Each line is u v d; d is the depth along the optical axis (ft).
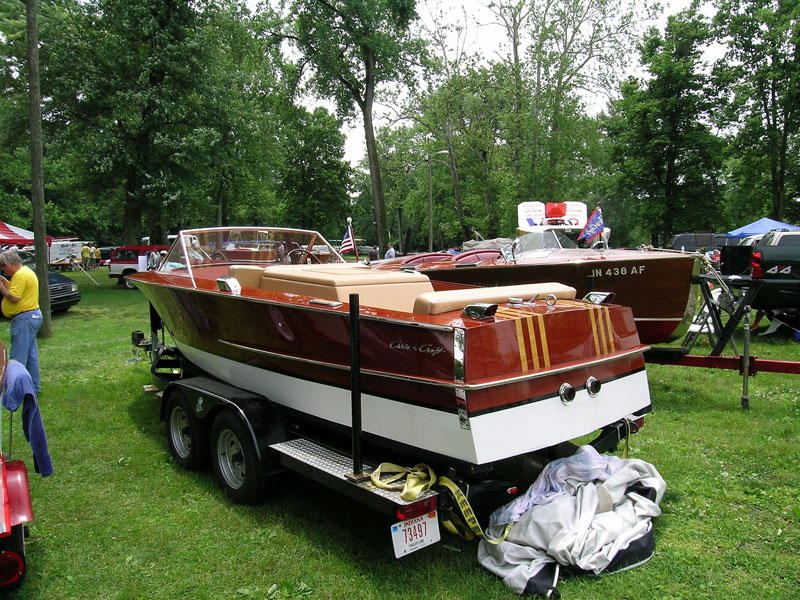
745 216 127.85
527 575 9.55
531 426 10.23
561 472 11.45
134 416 19.45
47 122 66.39
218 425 13.43
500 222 86.28
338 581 10.04
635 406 12.84
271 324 13.00
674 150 86.07
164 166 71.31
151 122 67.51
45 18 46.60
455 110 87.76
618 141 93.81
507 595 9.46
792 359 26.08
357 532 11.73
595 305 12.31
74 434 17.76
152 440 17.26
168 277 17.69
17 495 9.52
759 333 33.47
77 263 120.98
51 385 23.32
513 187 79.66
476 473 9.53
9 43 34.76
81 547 11.27
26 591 9.87
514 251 25.08
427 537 9.69
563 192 82.43
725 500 12.98
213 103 68.95
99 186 76.69
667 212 87.92
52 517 12.50
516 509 10.65
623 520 10.73
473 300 11.50
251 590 9.87
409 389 10.25
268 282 14.65
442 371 9.64
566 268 22.74
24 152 97.91
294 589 9.86
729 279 30.81
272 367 13.65
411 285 14.08
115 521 12.30
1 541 9.36
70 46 63.62
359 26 86.84
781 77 85.40
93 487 14.02
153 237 88.89
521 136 79.25
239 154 76.43
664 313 21.84
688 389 22.25
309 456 11.58
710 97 86.74
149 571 10.47
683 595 9.50
